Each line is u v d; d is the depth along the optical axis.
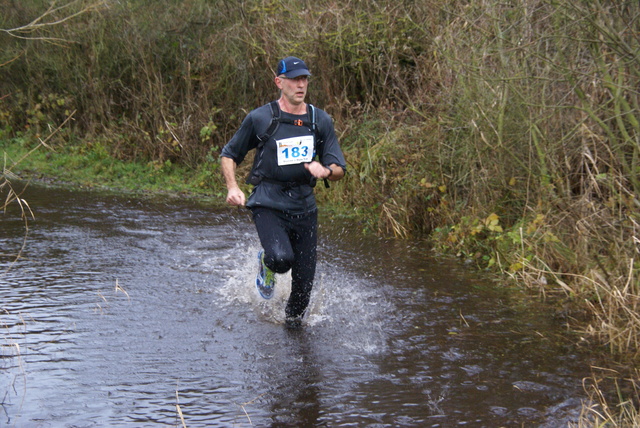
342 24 10.76
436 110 8.26
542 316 5.22
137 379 3.91
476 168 7.56
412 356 4.37
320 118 4.67
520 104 6.65
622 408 3.58
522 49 6.48
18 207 9.16
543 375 4.09
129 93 13.79
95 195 10.41
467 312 5.31
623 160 5.77
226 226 8.43
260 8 11.69
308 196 4.73
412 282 6.15
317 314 5.21
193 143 12.48
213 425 3.40
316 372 4.08
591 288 5.51
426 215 8.21
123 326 4.79
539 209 6.50
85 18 13.84
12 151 13.70
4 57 14.66
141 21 13.49
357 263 6.82
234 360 4.23
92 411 3.51
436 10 9.10
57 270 6.19
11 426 3.33
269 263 4.56
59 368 4.04
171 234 7.88
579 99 6.48
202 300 5.45
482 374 4.09
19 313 4.99
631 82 5.96
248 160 11.63
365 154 9.34
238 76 12.71
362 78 10.75
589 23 5.79
